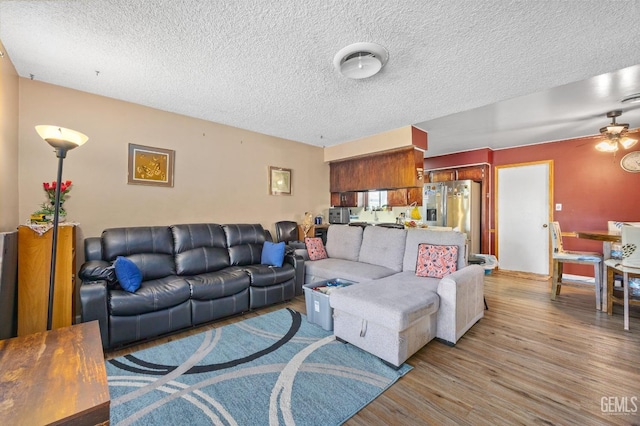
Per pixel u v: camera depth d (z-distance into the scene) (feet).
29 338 4.07
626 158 13.43
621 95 9.34
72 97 9.03
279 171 15.08
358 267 10.65
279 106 10.53
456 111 10.91
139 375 6.07
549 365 6.46
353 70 7.19
